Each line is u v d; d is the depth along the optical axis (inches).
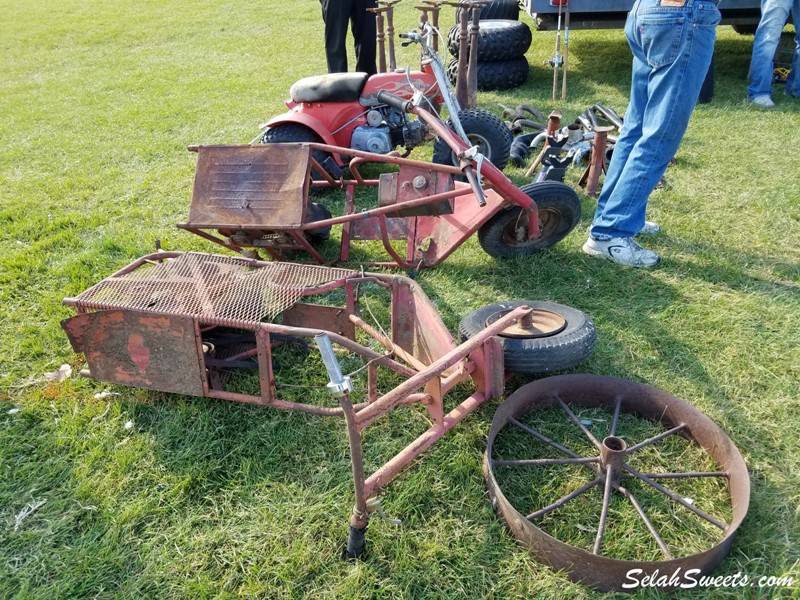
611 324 135.2
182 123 287.1
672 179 201.9
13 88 370.3
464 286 151.9
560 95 294.7
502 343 105.4
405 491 96.6
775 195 188.1
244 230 143.5
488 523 92.3
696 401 113.4
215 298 110.1
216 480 102.5
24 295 154.9
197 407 116.1
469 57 261.3
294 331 99.0
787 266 153.1
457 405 113.7
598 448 101.8
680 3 132.3
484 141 200.2
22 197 212.2
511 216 148.4
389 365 104.5
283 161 140.6
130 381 113.7
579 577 82.4
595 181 194.4
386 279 119.3
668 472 99.6
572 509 94.5
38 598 83.9
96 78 384.2
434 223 156.9
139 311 106.4
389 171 221.3
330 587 84.8
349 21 273.7
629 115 155.9
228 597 84.3
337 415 105.4
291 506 96.5
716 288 146.4
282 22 525.0
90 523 95.4
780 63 310.3
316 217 162.7
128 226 189.5
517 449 105.3
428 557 87.9
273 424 111.4
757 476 98.0
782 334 129.2
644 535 90.1
